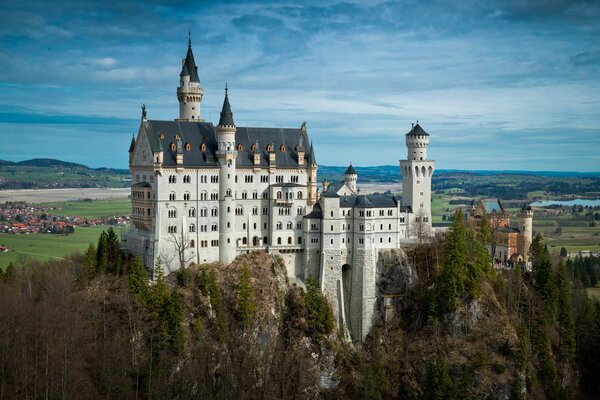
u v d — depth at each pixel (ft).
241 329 604.49
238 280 635.66
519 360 632.79
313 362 624.59
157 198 625.41
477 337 652.07
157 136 644.69
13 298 564.71
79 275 633.61
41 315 547.90
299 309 648.38
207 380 568.41
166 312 570.05
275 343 623.36
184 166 635.25
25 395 484.33
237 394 558.15
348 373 637.71
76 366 519.60
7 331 517.14
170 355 560.20
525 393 630.33
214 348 585.63
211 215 653.71
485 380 618.03
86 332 550.77
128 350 551.18
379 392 618.85
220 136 652.07
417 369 646.74
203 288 612.29
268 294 638.53
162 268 617.62
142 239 647.56
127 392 525.75
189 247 643.45
